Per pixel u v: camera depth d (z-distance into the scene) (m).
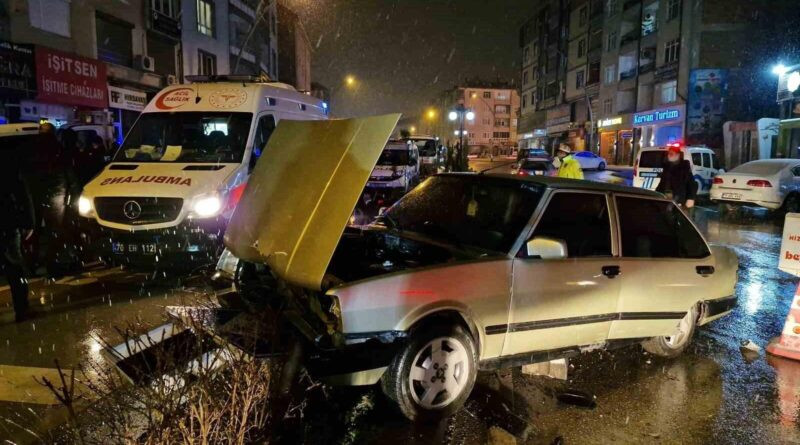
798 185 14.31
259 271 4.55
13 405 3.63
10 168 5.16
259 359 3.05
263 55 39.88
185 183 6.53
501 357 3.85
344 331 3.23
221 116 7.64
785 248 5.19
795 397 4.14
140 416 3.02
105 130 17.83
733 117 34.84
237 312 3.84
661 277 4.48
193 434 2.53
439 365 3.53
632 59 43.81
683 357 4.90
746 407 3.96
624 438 3.48
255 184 4.21
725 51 34.69
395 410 3.68
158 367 2.82
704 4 34.59
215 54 29.42
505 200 4.27
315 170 3.58
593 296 4.11
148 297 6.17
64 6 17.45
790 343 4.95
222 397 2.84
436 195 4.78
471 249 4.00
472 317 3.61
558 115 59.28
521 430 3.54
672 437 3.52
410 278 3.41
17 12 15.62
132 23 21.25
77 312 5.63
